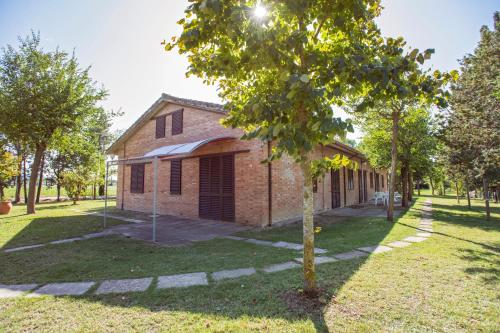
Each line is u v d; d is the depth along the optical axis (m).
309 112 2.79
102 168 28.12
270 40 2.82
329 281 4.19
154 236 7.51
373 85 2.78
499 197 25.34
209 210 11.44
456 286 4.00
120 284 4.27
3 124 12.70
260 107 2.81
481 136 8.35
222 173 11.02
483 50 8.35
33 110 12.77
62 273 4.84
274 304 3.42
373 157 18.39
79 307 3.46
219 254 6.02
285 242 7.21
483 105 7.78
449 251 6.04
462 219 11.61
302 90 2.50
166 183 13.71
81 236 8.30
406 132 15.27
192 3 2.65
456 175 13.70
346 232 8.53
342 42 3.47
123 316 3.21
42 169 26.03
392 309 3.29
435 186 42.28
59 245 7.08
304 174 3.67
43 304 3.57
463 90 8.94
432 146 15.63
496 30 8.21
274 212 10.33
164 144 14.25
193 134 12.60
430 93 3.03
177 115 13.65
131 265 5.27
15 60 13.02
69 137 15.65
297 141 2.55
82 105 14.27
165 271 4.87
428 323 2.97
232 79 3.89
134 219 11.95
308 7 2.94
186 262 5.42
